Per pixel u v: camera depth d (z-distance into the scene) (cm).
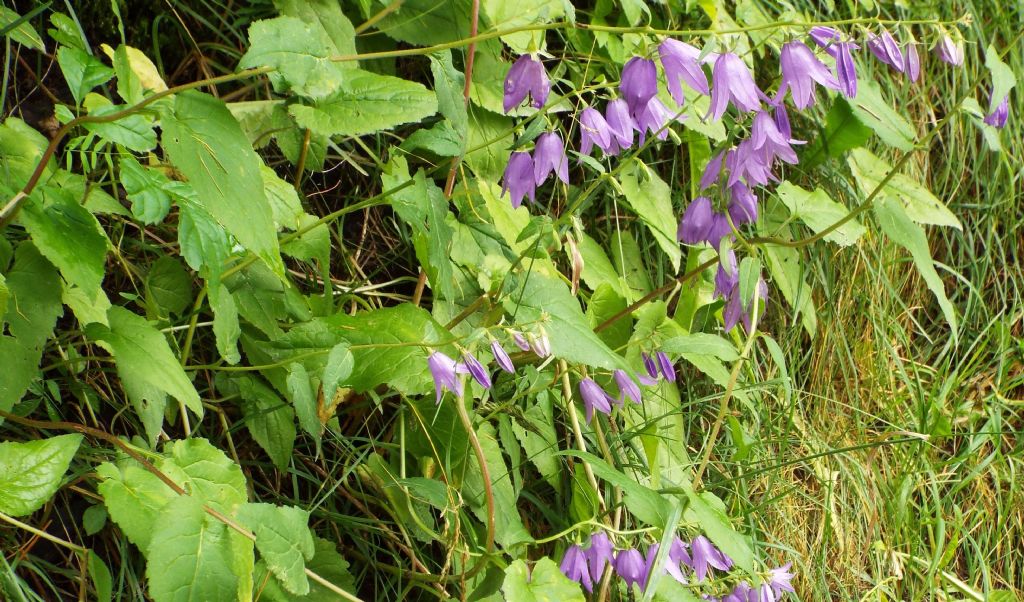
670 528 71
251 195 61
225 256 64
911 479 98
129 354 62
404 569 78
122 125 60
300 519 63
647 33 70
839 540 98
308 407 69
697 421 94
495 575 73
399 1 80
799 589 95
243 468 78
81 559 66
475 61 86
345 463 79
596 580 73
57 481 60
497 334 78
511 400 80
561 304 74
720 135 92
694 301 92
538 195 92
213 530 60
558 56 94
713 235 79
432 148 72
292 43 66
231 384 76
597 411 86
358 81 72
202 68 83
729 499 92
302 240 76
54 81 78
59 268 61
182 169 59
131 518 60
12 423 70
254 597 65
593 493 82
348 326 73
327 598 71
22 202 60
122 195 77
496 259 81
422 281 83
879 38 71
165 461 63
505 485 80
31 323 63
